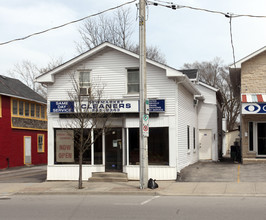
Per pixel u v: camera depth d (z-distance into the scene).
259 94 19.28
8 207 11.06
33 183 16.61
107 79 17.02
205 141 24.94
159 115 16.20
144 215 9.18
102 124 16.52
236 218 8.51
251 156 19.86
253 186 13.32
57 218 9.20
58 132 17.17
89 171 16.73
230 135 47.56
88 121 15.95
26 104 30.53
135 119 16.36
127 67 16.84
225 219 8.44
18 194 13.96
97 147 16.86
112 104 16.47
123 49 16.56
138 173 16.17
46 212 10.05
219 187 13.43
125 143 16.52
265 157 19.78
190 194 12.45
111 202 11.34
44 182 16.80
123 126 16.47
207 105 25.22
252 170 16.89
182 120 17.94
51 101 17.14
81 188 14.16
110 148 16.75
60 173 17.00
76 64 17.33
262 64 19.48
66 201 11.88
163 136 16.09
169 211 9.59
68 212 9.94
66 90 17.31
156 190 13.20
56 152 17.14
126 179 15.88
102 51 17.16
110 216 9.20
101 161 16.78
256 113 18.11
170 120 16.06
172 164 15.80
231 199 11.31
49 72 17.22
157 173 15.84
